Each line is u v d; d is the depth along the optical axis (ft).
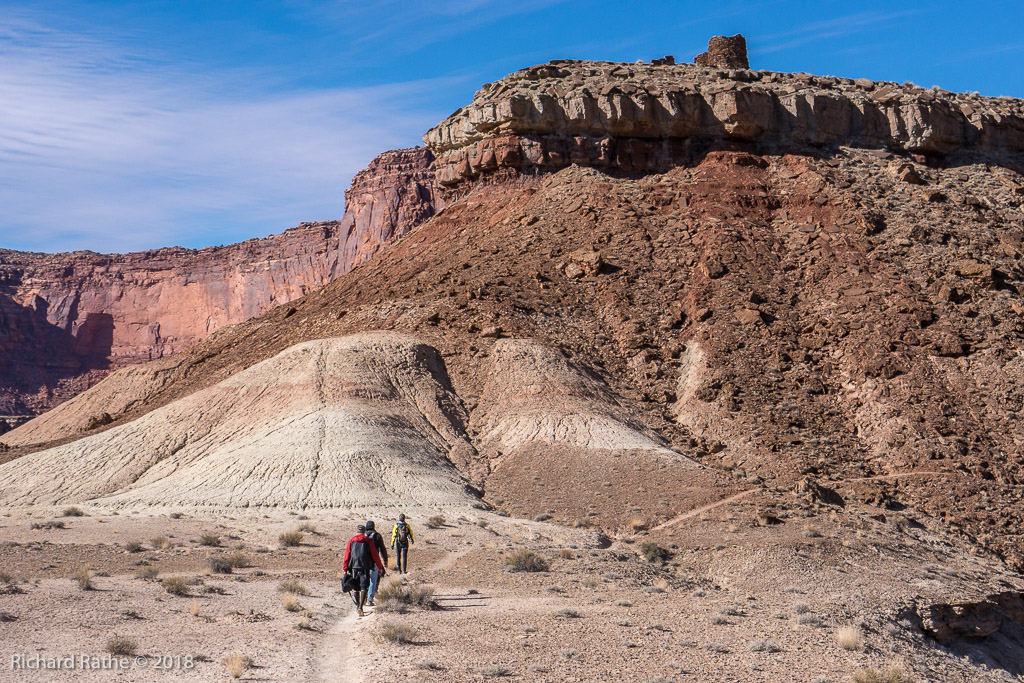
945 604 97.25
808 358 202.49
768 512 133.49
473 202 286.25
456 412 189.06
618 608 76.43
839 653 61.62
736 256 235.20
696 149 281.13
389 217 582.76
